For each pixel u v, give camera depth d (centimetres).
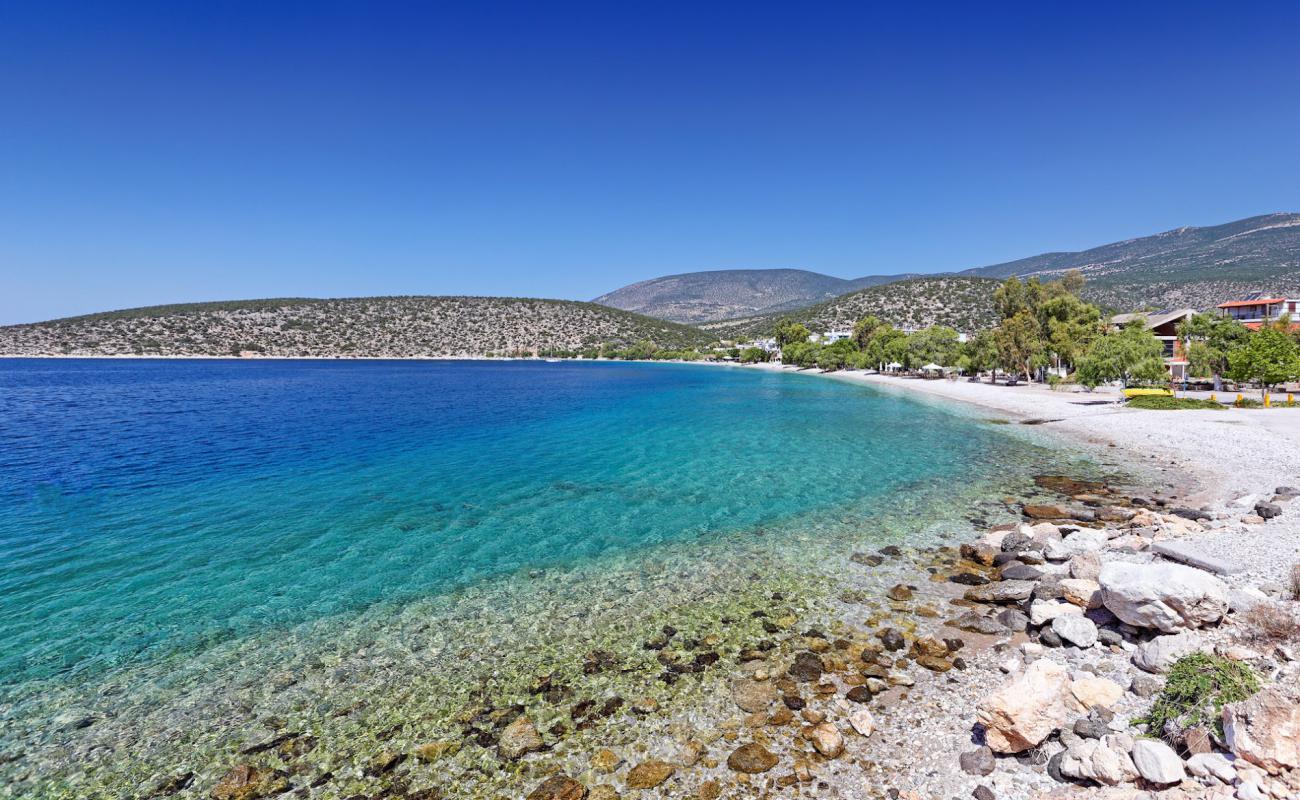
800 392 7038
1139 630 907
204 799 734
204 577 1446
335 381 9456
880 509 1928
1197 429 3089
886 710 832
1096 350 4828
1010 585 1212
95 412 4900
